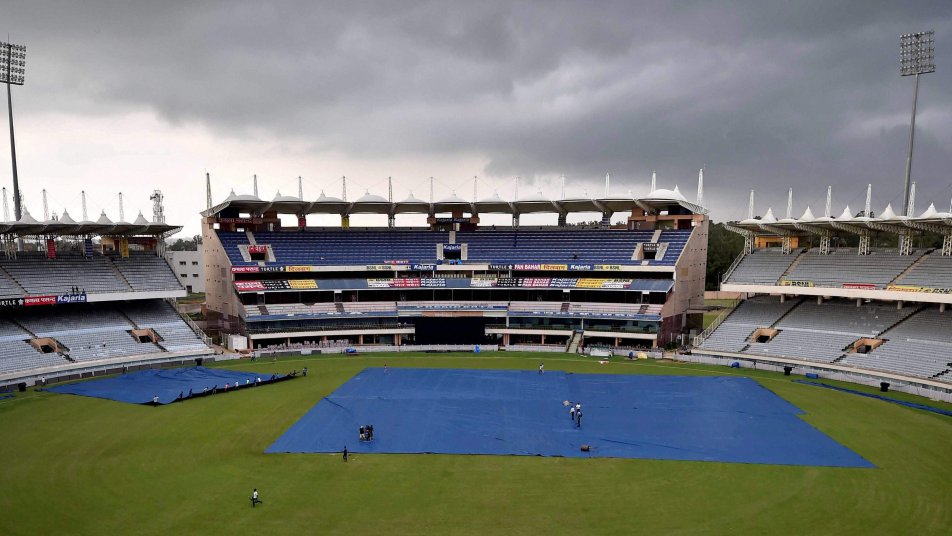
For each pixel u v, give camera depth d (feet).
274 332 279.90
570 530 99.09
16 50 257.55
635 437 149.69
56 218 280.92
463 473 125.18
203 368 236.63
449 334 299.99
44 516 103.96
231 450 138.62
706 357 253.24
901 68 243.81
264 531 98.37
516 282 310.65
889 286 228.84
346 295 314.35
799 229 274.98
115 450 138.00
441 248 330.54
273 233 327.88
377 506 108.47
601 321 293.23
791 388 202.90
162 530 98.63
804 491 115.24
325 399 187.11
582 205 333.42
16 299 224.94
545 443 144.97
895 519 103.04
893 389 197.36
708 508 107.65
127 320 263.08
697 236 314.96
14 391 195.21
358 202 324.39
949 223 208.03
